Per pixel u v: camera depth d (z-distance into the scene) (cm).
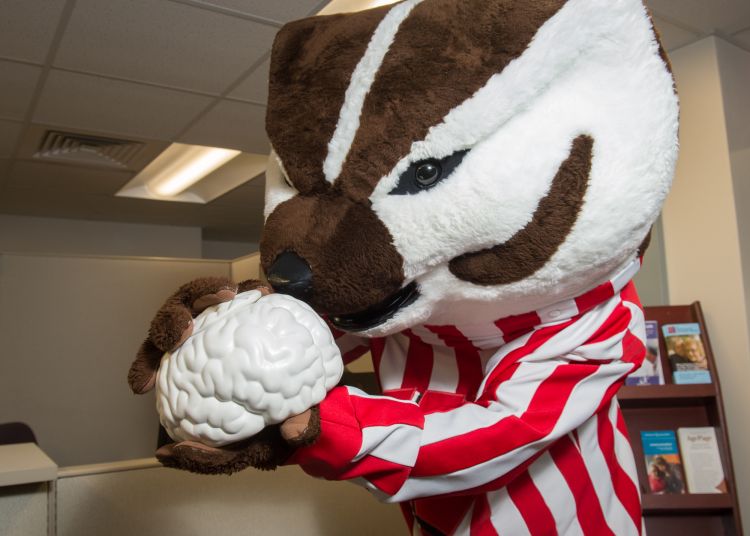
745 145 239
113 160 390
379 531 124
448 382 78
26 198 468
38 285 337
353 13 67
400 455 55
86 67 254
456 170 58
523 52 57
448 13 59
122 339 352
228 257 696
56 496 101
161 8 212
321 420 50
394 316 64
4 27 220
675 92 63
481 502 70
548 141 57
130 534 105
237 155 399
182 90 280
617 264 64
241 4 212
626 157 58
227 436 46
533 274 60
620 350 68
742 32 237
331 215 59
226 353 46
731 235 225
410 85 58
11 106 291
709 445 189
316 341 50
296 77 64
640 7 61
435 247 58
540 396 62
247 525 114
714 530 189
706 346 195
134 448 347
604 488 73
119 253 568
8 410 323
